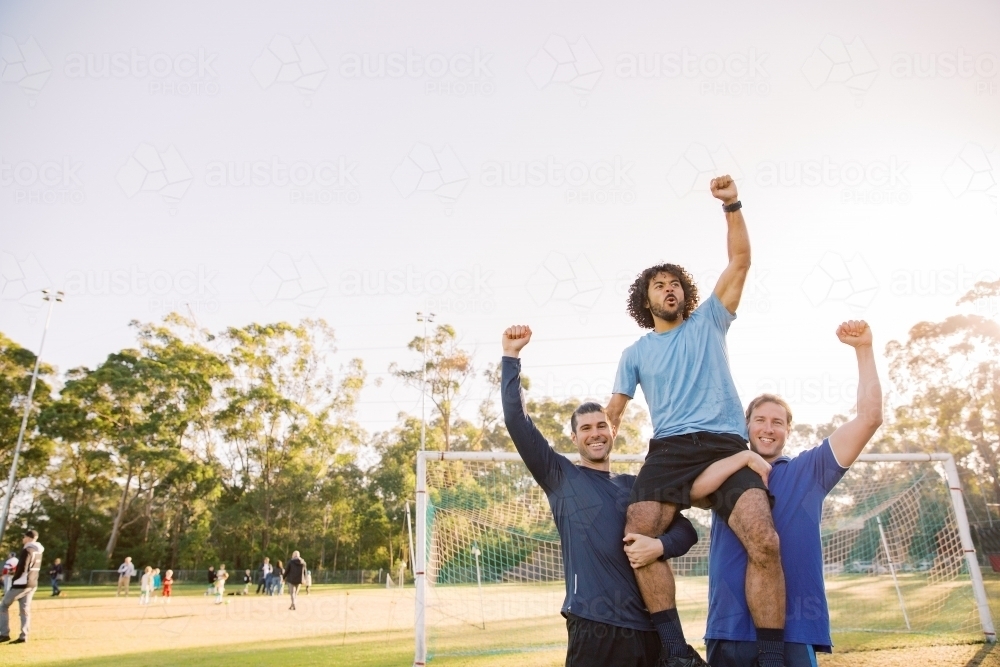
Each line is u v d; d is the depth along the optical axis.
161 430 37.84
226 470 40.59
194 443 40.31
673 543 2.55
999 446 29.80
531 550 8.20
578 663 2.55
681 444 2.61
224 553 38.84
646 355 2.97
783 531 2.83
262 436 38.97
